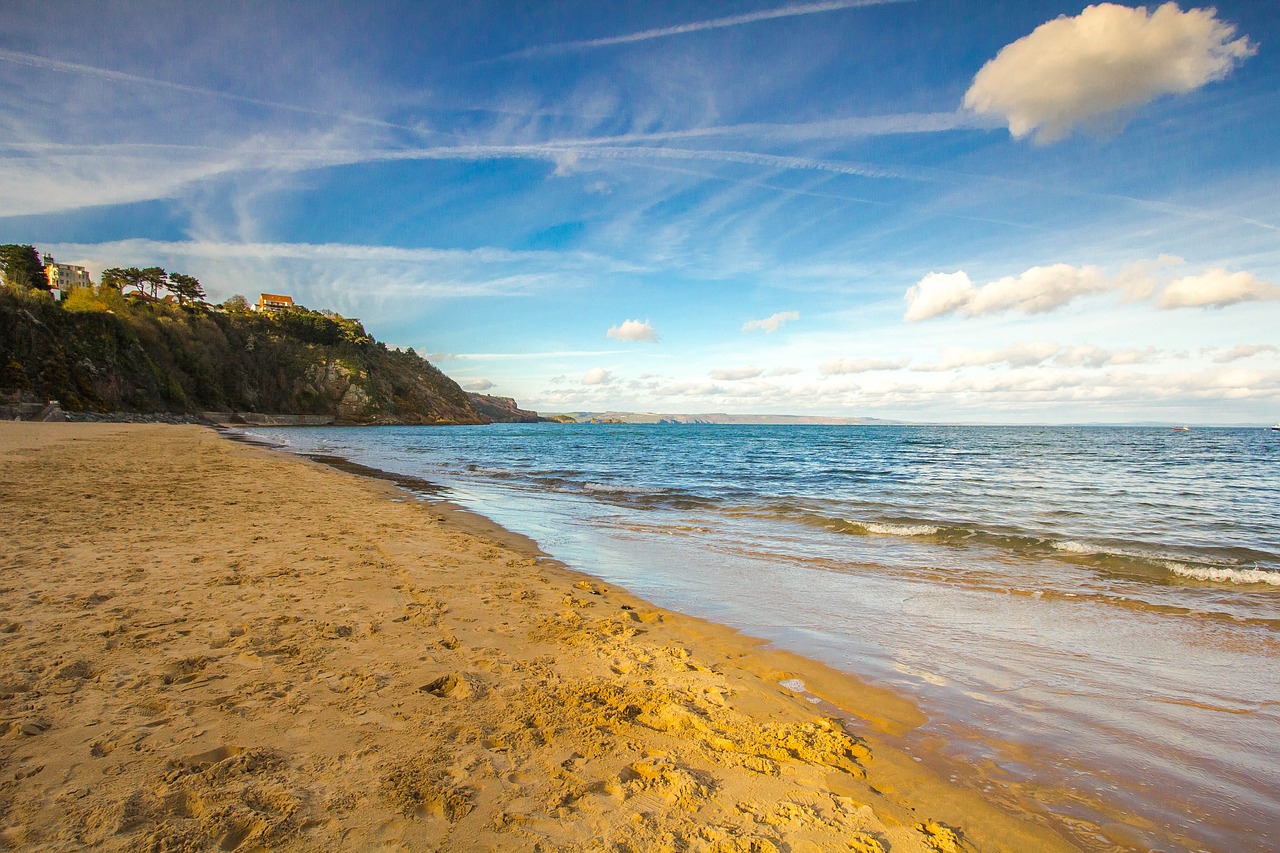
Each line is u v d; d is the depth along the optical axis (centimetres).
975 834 256
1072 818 271
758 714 360
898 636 521
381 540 819
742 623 552
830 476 2111
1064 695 406
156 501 1038
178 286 11575
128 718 299
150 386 7581
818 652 480
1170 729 360
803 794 278
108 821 216
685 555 847
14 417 5234
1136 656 479
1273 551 884
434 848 218
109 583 538
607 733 324
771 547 904
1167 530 1057
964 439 6488
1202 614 590
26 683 330
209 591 531
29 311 6362
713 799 268
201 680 350
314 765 267
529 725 325
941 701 394
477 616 516
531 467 2494
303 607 502
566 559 811
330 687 352
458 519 1098
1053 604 620
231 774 253
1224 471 2411
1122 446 4847
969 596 650
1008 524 1105
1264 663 466
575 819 245
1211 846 254
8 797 227
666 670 423
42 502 953
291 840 215
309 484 1466
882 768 307
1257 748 339
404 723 314
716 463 2811
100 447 2359
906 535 995
